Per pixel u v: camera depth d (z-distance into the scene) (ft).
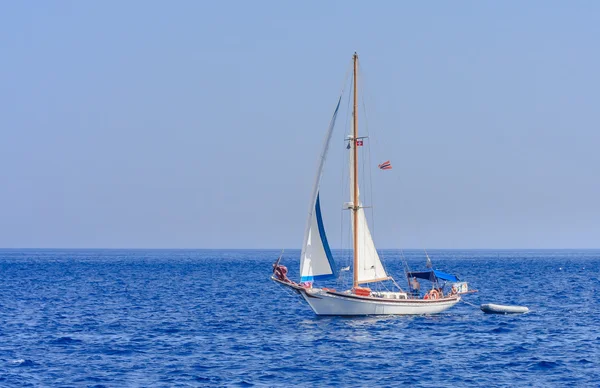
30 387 574.56
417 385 582.35
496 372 626.64
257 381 593.83
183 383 586.86
